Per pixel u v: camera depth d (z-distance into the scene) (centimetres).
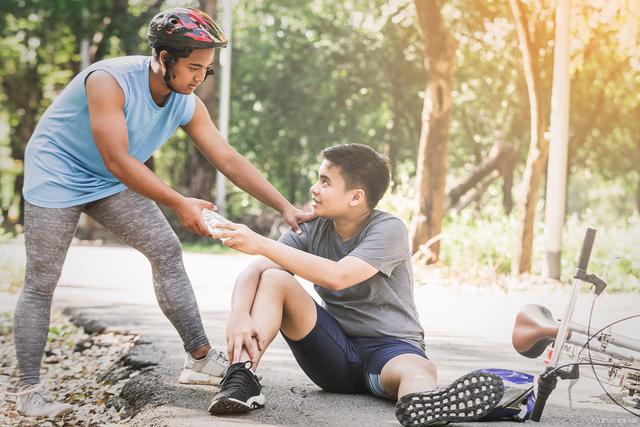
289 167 3225
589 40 1324
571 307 366
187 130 457
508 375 379
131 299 927
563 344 367
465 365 540
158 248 441
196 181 2708
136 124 420
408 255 411
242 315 376
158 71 418
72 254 1669
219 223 384
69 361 617
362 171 397
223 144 457
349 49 2947
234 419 374
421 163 1352
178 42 396
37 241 429
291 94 3080
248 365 378
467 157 3272
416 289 1084
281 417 379
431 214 1348
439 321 774
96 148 425
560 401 426
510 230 1397
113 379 535
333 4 3083
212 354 452
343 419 376
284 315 395
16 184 3294
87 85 410
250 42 3164
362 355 410
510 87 2642
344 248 411
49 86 3238
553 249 1147
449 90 1338
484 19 1958
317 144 3053
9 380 581
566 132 1145
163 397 426
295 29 3108
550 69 1437
